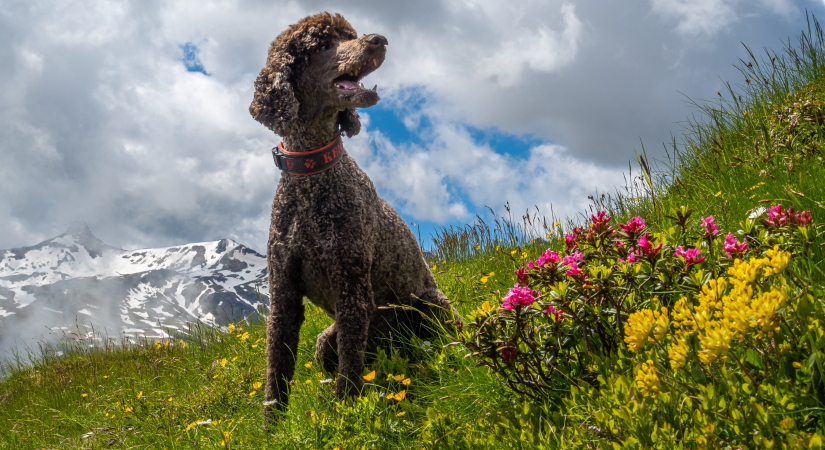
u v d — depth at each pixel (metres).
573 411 1.87
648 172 3.69
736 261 1.58
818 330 1.40
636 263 2.17
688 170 5.37
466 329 2.25
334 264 3.35
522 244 5.89
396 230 3.89
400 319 4.09
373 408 2.55
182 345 7.11
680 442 1.30
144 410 4.12
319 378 3.51
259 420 3.42
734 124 5.85
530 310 2.14
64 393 6.48
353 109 3.70
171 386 5.20
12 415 6.10
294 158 3.40
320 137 3.44
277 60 3.36
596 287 2.09
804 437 1.19
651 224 4.02
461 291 4.94
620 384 1.66
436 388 2.96
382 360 3.66
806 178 3.07
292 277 3.50
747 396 1.41
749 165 3.94
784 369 1.39
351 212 3.41
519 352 2.15
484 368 2.65
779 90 6.11
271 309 3.52
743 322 1.31
